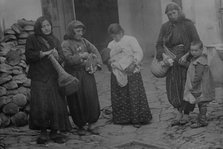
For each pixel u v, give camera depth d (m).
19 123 5.86
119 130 5.38
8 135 5.42
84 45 5.32
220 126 5.01
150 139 4.90
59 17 9.47
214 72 5.57
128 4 10.11
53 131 5.04
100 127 5.55
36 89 4.85
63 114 4.98
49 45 4.91
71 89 4.88
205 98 4.98
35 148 4.79
